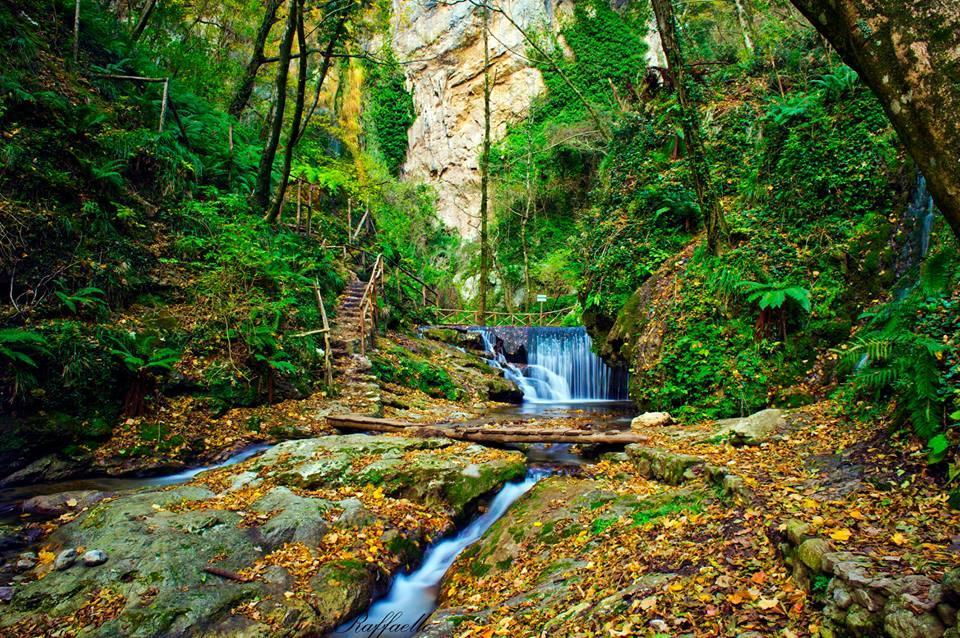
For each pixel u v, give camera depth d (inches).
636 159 501.4
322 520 197.0
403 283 766.5
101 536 174.7
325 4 494.6
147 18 577.3
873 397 198.1
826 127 327.3
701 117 486.9
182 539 173.8
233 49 776.9
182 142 488.1
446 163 1358.3
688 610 107.1
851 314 275.0
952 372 158.9
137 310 331.0
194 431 297.7
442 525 220.1
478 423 358.9
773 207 344.8
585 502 198.4
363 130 1341.0
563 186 1107.3
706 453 219.5
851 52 65.3
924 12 58.1
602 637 106.3
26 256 286.2
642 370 355.3
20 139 314.8
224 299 370.9
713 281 326.0
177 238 392.5
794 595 104.0
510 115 1280.8
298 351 395.2
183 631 137.6
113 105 434.6
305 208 671.1
